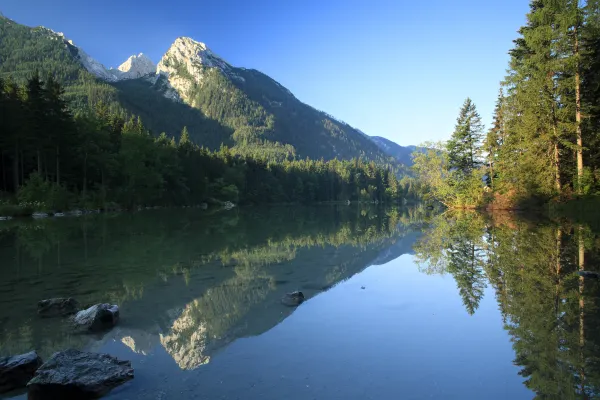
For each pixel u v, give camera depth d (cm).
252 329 626
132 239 1855
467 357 502
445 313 697
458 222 2845
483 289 854
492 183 4138
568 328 591
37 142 4084
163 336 599
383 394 408
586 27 2642
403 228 2614
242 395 409
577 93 2691
